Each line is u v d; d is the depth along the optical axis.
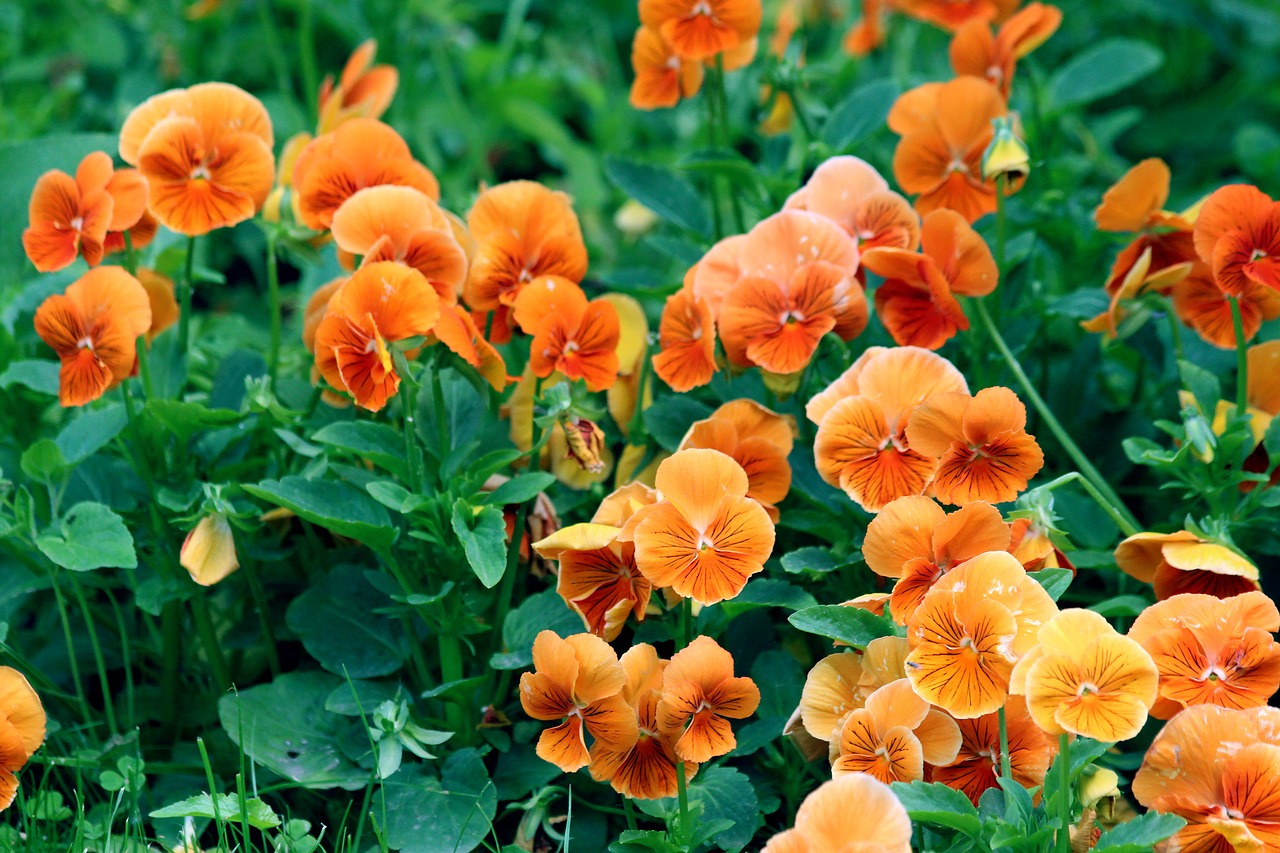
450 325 1.17
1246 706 1.13
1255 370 1.24
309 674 1.24
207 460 1.25
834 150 1.32
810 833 1.09
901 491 1.17
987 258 1.22
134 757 1.23
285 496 1.18
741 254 1.21
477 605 1.22
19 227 1.32
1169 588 1.19
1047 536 1.16
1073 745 1.13
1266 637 1.13
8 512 1.26
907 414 1.17
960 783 1.15
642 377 1.25
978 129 1.27
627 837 1.15
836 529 1.21
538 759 1.21
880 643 1.14
